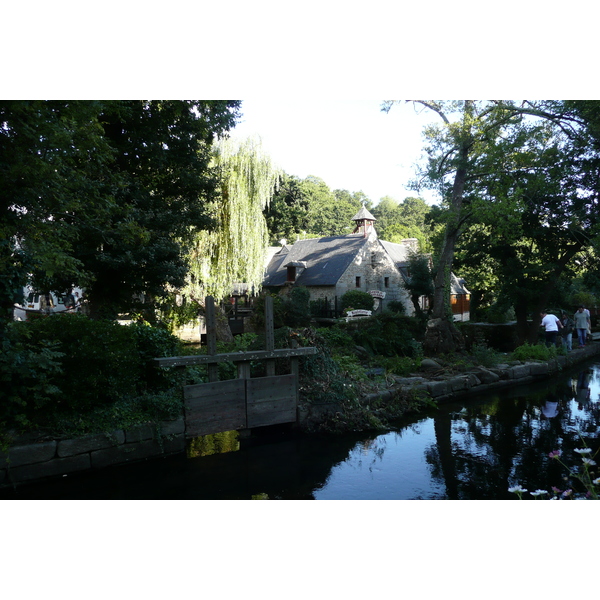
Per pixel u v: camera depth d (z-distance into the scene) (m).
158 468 6.34
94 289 12.02
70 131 6.52
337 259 34.03
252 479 5.96
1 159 6.34
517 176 15.82
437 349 14.91
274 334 8.64
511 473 6.10
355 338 14.13
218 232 17.64
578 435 7.77
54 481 5.82
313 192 64.69
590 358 17.48
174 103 11.48
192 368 8.16
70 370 6.18
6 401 5.73
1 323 5.87
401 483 5.81
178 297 17.61
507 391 11.69
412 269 23.72
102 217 8.95
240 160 18.17
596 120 14.84
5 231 6.20
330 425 8.18
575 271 18.55
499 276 18.36
